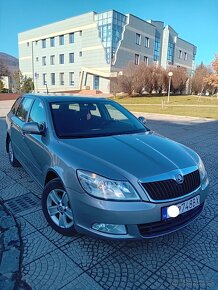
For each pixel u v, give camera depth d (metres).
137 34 47.38
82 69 47.00
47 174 3.21
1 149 6.88
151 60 51.84
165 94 41.22
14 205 3.74
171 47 58.94
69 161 2.73
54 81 53.25
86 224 2.55
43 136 3.47
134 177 2.45
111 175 2.46
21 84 51.94
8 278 2.38
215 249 2.84
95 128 3.66
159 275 2.46
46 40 53.06
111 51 42.75
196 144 8.04
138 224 2.41
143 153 2.85
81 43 46.84
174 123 13.33
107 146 2.99
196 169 2.87
